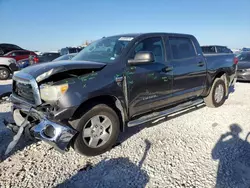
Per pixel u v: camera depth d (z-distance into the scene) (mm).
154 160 3057
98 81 3049
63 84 2785
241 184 2525
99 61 3492
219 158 3094
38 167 2914
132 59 3432
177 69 4188
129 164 2969
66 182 2607
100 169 2865
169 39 4238
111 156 3184
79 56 4016
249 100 6312
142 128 4215
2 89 8625
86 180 2639
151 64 3744
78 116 2961
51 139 2701
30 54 16062
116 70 3268
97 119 3145
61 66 2844
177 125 4375
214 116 4906
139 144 3551
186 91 4523
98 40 4406
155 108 4012
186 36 4664
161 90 3932
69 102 2785
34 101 3002
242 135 3881
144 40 3799
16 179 2654
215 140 3684
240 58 10828
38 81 2871
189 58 4539
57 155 3230
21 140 3686
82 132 3006
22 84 3186
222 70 5438
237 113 5102
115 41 3869
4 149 3385
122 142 3625
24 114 3406
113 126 3299
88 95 2928
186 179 2617
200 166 2893
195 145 3500
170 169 2832
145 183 2557
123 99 3357
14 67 12414
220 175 2691
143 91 3623
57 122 2775
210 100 5402
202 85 4938
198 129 4168
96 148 3162
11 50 17078
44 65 3107
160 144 3543
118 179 2645
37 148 3430
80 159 3115
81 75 2984
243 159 3064
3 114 5027
